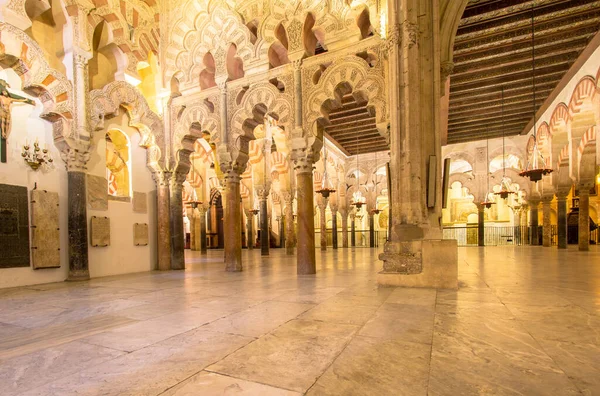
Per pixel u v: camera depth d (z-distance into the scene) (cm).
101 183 777
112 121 810
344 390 182
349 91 698
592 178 1225
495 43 927
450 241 489
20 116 646
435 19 557
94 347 266
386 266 526
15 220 627
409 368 210
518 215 2111
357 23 649
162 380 201
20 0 621
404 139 529
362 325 307
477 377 195
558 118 1248
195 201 1688
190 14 854
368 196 1969
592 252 1214
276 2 743
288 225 1410
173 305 419
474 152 1766
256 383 193
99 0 756
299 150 698
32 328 332
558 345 248
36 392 189
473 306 374
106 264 777
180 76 870
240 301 430
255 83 763
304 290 497
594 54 936
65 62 709
